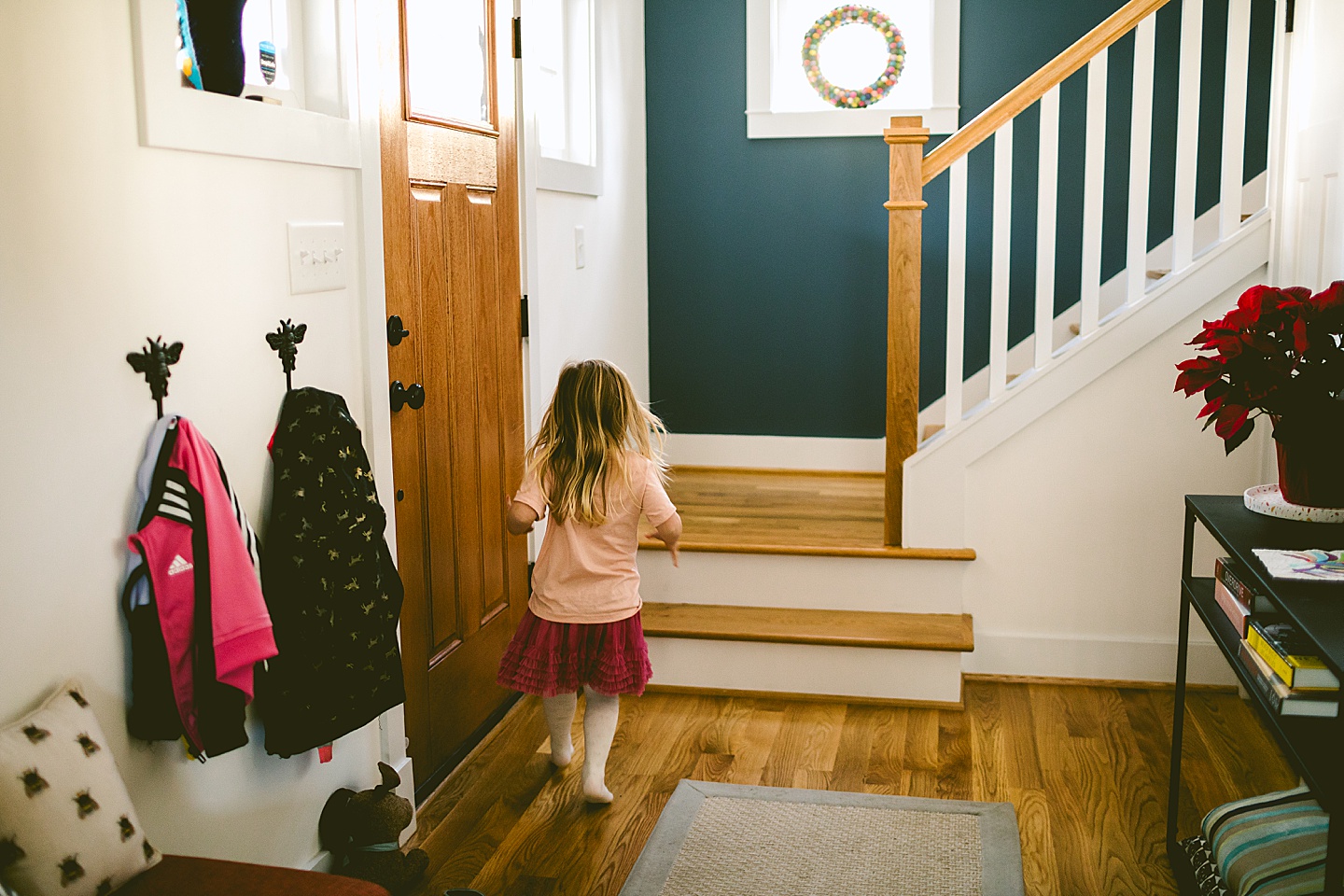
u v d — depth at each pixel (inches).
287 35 86.2
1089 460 128.9
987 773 110.9
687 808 103.8
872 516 151.3
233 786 77.2
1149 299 124.3
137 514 66.6
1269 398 81.6
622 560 101.6
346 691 78.7
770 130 173.9
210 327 72.7
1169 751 114.8
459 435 111.6
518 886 91.7
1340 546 78.9
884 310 175.9
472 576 116.1
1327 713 70.7
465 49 113.1
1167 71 161.2
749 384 182.7
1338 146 102.8
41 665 60.2
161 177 67.7
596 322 156.6
